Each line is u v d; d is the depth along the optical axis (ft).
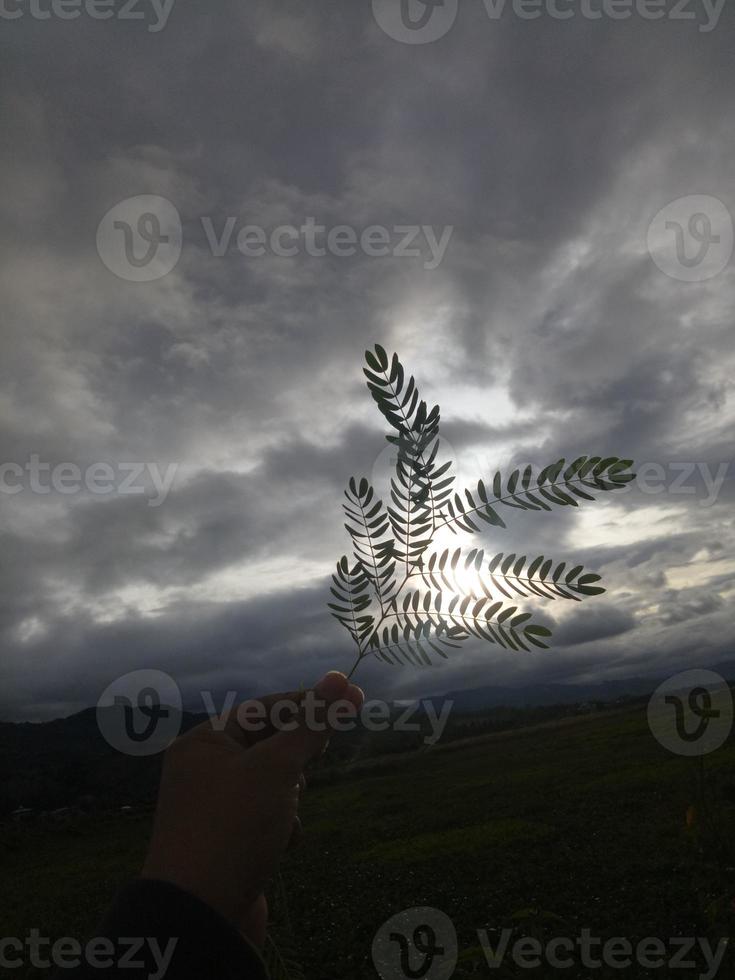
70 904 35.27
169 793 2.14
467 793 50.47
